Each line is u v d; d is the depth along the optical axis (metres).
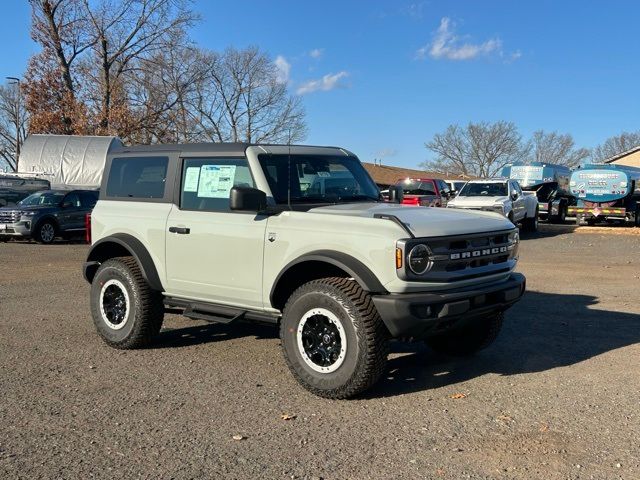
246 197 5.08
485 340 5.82
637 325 7.36
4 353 6.13
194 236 5.74
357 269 4.68
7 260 14.09
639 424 4.33
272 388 5.12
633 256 15.04
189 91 39.12
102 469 3.65
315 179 5.79
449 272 4.84
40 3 33.22
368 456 3.83
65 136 25.52
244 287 5.45
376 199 6.14
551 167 28.73
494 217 5.58
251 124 49.12
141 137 35.81
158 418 4.45
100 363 5.81
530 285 10.41
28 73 34.00
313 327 4.95
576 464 3.71
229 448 3.94
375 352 4.66
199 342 6.62
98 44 35.09
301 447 3.96
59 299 9.08
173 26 37.06
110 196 6.67
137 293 6.12
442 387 5.15
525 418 4.44
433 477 3.56
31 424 4.32
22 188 22.20
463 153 77.69
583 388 5.09
